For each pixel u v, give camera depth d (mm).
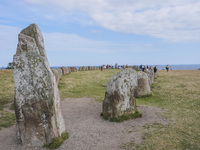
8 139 6844
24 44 6113
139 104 12023
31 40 6184
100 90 17297
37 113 6000
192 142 6312
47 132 6109
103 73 34438
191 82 21797
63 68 29234
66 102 12898
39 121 6039
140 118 9133
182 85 19703
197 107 11078
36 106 5973
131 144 6215
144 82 14469
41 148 6059
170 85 19891
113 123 8539
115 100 8867
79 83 21297
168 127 7656
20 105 6008
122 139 6680
